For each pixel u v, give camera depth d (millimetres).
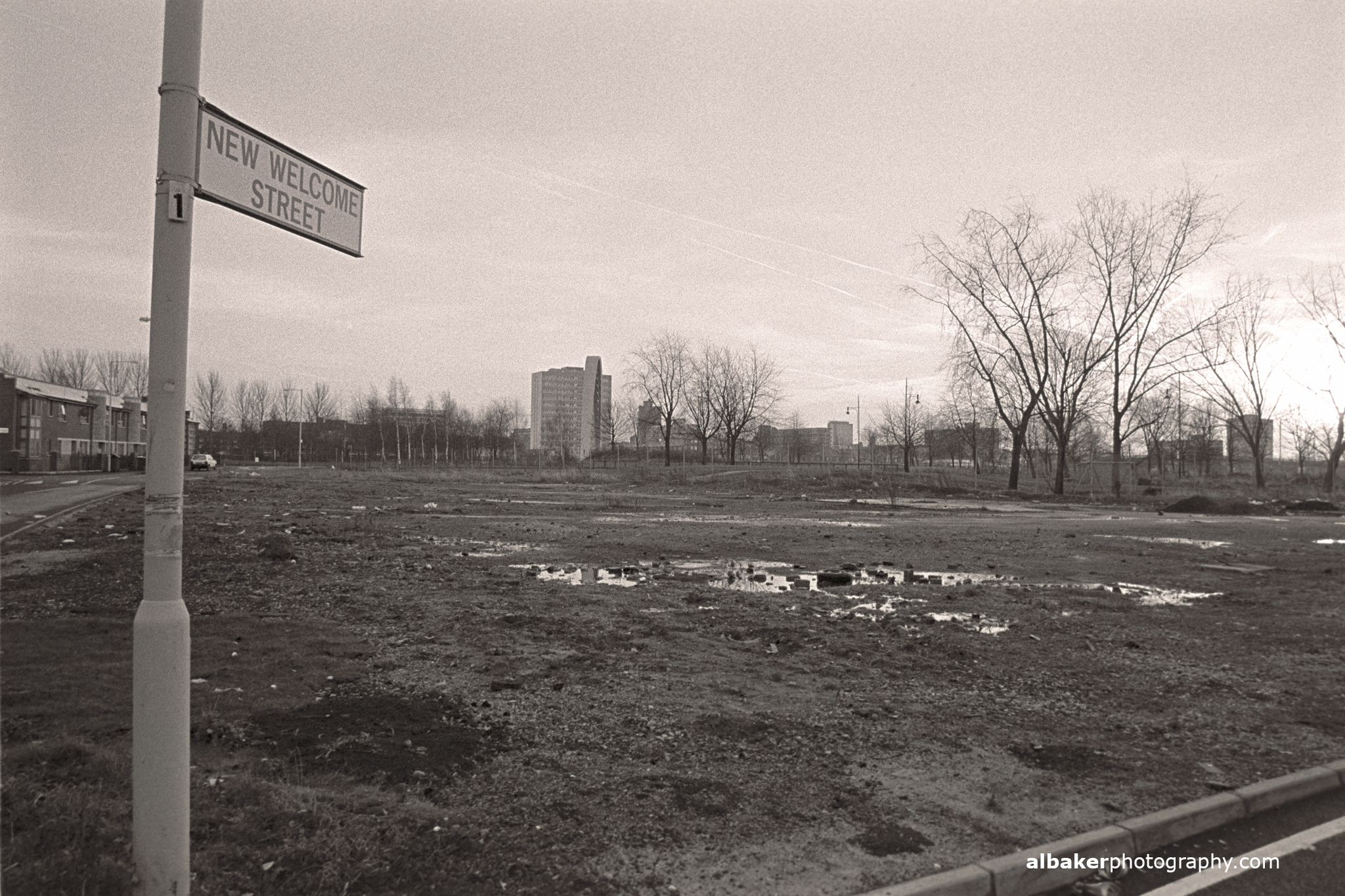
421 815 4199
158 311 3035
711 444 114125
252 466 91250
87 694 5801
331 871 3561
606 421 102188
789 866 3885
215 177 3215
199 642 7559
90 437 69562
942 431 82500
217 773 4527
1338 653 8648
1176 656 8422
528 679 6875
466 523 22266
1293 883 3975
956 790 4875
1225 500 36688
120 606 9086
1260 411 55906
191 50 3098
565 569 13727
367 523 20484
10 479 44438
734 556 16375
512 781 4750
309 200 3734
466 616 9328
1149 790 4926
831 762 5281
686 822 4324
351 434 102938
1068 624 9938
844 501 40875
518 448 108625
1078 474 53969
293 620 8773
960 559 16641
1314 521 30781
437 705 6043
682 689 6762
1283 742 5879
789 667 7641
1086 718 6348
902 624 9695
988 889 3811
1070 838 4230
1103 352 46219
